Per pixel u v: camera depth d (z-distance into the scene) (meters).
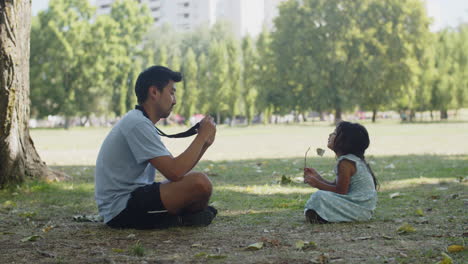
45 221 4.41
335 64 46.78
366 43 47.62
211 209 4.14
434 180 7.02
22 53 6.72
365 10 47.56
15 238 3.60
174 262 2.83
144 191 3.74
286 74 49.34
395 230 3.70
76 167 9.90
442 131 25.50
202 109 57.09
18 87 6.71
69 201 5.61
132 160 3.77
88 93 51.94
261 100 51.28
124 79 56.00
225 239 3.48
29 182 6.81
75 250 3.18
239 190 6.39
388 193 5.92
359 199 4.15
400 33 47.09
